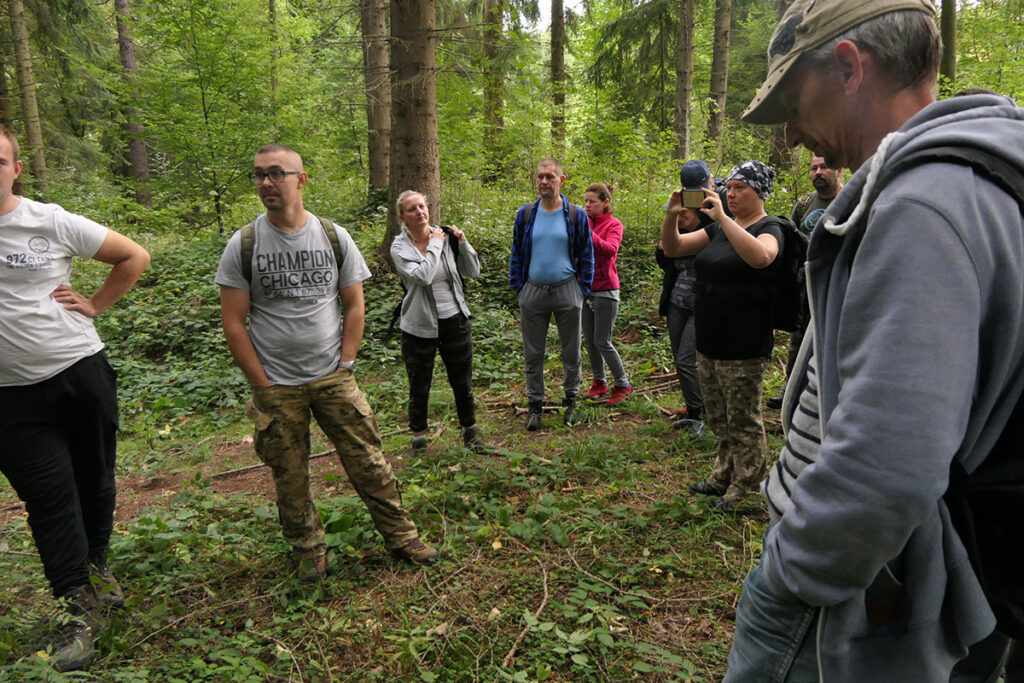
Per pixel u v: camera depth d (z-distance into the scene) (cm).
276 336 281
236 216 1099
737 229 306
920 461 76
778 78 106
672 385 587
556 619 262
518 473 404
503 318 745
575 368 508
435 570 301
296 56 1223
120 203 1104
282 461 288
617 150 1104
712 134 1292
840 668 95
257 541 331
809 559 88
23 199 248
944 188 82
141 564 304
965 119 89
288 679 232
